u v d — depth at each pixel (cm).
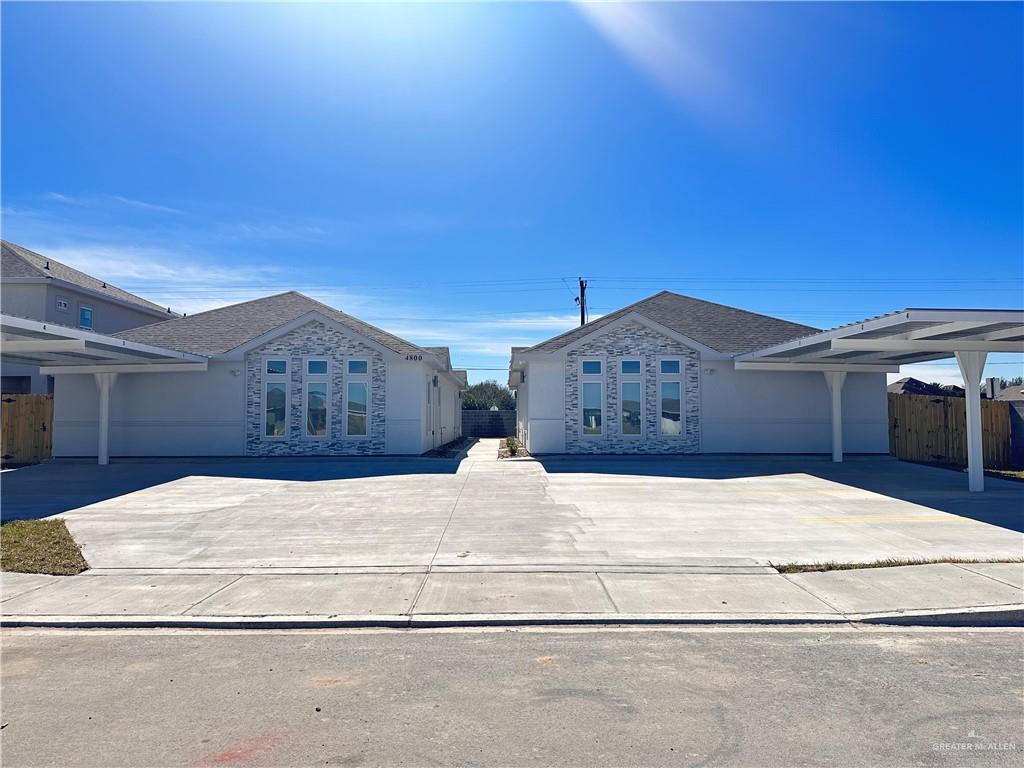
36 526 1062
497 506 1276
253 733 434
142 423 2180
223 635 629
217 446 2166
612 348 2198
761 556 896
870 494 1413
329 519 1155
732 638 612
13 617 664
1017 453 2083
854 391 2197
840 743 416
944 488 1496
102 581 792
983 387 3312
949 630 639
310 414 2172
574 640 608
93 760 400
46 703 481
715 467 1869
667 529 1070
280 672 536
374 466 1895
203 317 2448
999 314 1171
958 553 902
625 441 2186
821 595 726
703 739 422
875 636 619
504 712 462
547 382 2200
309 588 759
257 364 2180
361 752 408
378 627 649
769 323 2394
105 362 2041
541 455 2181
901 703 475
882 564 844
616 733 430
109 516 1187
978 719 450
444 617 659
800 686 505
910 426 2234
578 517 1168
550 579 790
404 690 500
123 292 3281
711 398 2188
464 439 3934
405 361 2177
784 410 2188
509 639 612
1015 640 611
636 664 549
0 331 1391
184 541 997
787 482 1591
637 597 722
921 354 1862
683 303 2575
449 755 404
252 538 1014
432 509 1245
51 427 2223
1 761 398
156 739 426
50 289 2639
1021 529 1065
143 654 579
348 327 2184
